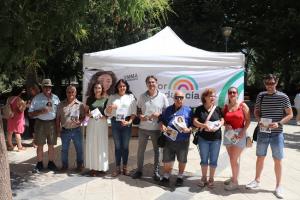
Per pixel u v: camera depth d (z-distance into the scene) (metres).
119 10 6.11
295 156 10.23
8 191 4.41
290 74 31.36
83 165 8.24
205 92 6.96
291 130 15.64
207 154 7.11
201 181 7.26
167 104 7.49
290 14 25.81
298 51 27.36
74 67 19.55
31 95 11.02
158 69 8.26
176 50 8.55
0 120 4.39
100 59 8.38
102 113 7.71
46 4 6.10
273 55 28.39
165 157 7.30
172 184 7.39
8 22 5.66
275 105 6.67
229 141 6.96
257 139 6.95
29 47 6.28
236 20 31.03
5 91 18.16
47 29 6.47
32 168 8.48
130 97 7.70
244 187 7.28
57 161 9.13
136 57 8.27
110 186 7.18
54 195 6.67
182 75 8.20
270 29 26.70
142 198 6.60
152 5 6.23
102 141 7.72
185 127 7.05
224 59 8.10
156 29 17.50
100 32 15.59
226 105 7.07
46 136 8.19
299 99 16.38
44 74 19.72
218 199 6.60
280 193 6.73
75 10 6.12
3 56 5.93
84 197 6.60
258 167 7.14
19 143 10.46
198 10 30.11
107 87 8.37
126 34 16.66
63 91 22.17
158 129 7.43
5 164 4.39
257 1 29.42
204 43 29.47
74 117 7.96
